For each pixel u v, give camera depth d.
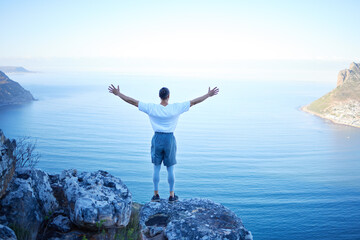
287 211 143.25
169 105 4.86
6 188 3.89
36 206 4.00
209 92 4.93
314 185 186.62
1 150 3.86
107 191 4.36
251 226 125.12
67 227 3.98
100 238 3.82
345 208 145.62
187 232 4.05
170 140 4.93
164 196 158.12
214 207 4.84
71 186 4.40
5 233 3.09
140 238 4.04
